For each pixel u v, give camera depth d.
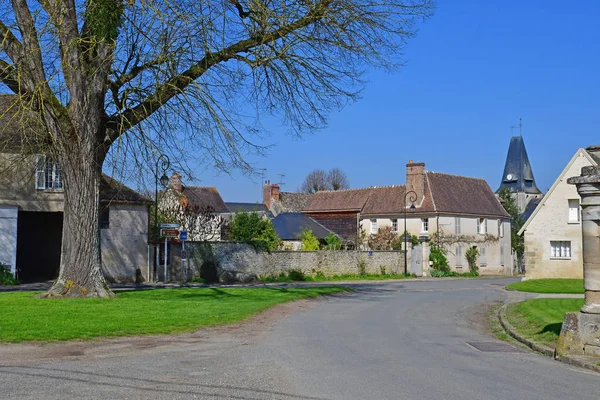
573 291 29.48
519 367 9.66
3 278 28.41
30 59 15.09
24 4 15.20
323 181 102.62
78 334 11.57
